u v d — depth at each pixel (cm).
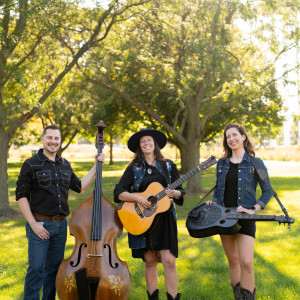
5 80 959
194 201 1188
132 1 1041
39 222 338
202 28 1175
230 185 370
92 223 345
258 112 1752
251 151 374
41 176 344
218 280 460
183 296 409
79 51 1027
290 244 632
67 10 975
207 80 1191
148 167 387
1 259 573
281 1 1177
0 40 866
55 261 358
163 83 1237
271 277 463
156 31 1130
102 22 1016
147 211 361
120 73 1209
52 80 1187
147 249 368
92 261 332
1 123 986
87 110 2016
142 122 1953
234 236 372
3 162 995
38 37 1009
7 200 1002
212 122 1909
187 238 698
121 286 331
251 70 1253
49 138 353
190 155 1360
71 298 326
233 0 1157
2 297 410
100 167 374
